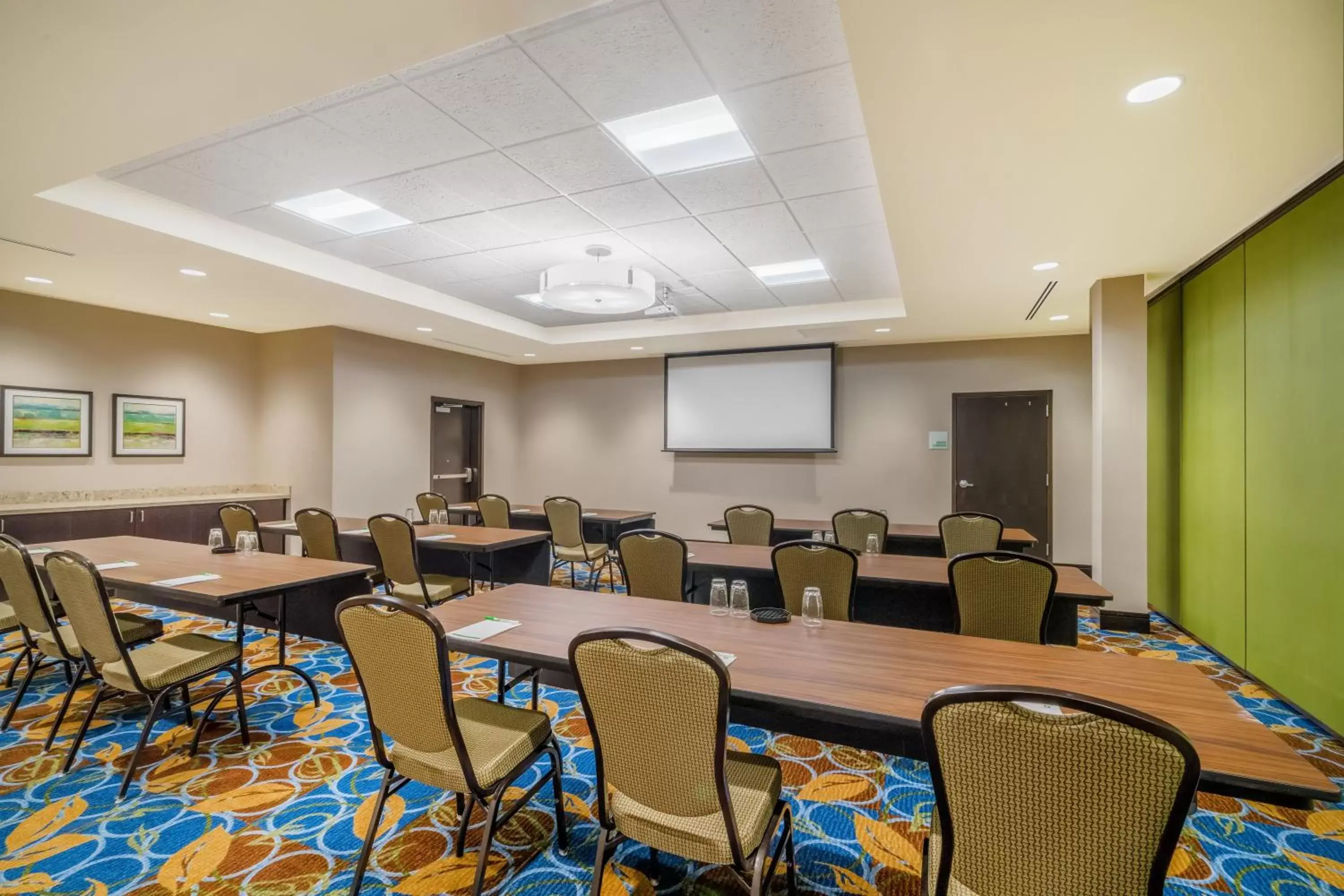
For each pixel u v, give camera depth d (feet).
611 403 29.30
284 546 21.93
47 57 6.55
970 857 3.77
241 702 8.88
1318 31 5.90
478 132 9.64
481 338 23.89
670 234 14.38
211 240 13.19
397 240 14.71
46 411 17.20
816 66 8.01
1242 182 9.46
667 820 4.80
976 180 9.37
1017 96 7.10
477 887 5.54
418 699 5.29
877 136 8.02
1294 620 10.23
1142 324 14.48
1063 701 3.29
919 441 24.22
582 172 11.08
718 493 27.12
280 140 9.86
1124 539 14.66
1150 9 5.65
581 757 8.55
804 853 6.56
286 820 7.00
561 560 18.86
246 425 22.40
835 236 14.46
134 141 8.36
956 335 22.77
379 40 6.37
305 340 21.91
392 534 12.78
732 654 6.05
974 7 5.63
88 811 7.15
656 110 9.10
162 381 19.92
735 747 9.03
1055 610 9.94
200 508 19.63
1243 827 7.13
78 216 11.24
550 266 16.90
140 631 9.50
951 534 14.32
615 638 4.39
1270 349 10.87
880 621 11.55
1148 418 16.63
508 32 6.31
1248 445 11.67
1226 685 11.38
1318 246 9.48
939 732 3.64
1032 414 22.88
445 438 26.81
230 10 5.84
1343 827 7.10
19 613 8.95
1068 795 3.37
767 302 21.02
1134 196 9.98
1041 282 15.26
